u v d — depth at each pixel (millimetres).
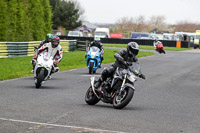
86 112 13391
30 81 22938
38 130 10461
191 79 27359
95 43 29391
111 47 78438
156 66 38188
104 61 41438
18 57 40500
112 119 12281
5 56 39219
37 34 55094
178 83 24688
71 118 12211
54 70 20594
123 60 14000
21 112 12984
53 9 136500
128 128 11055
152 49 79188
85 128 10844
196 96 19266
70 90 19438
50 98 16500
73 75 27281
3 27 44781
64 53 51375
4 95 17016
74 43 57938
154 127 11344
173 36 110500
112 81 14336
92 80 15164
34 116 12367
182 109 15094
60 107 14297
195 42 94938
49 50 20328
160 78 27203
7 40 46344
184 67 38094
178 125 11812
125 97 14133
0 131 10234
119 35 119688
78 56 46875
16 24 48406
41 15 56219
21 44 41750
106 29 110812
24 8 51375
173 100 17562
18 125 10992
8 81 22719
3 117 12039
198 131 11078
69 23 136250
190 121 12578
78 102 15758
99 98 14883
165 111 14398
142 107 15148
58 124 11281
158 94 19344
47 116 12438
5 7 44844
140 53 61062
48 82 22734
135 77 13945
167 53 67625
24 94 17469
